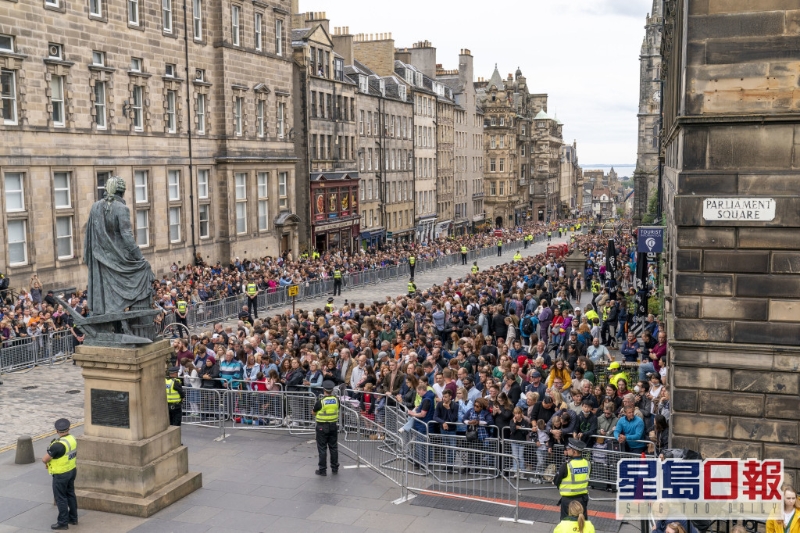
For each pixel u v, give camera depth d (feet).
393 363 62.59
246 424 64.80
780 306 45.16
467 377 56.70
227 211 160.66
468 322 91.40
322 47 208.64
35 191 112.88
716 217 45.34
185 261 149.69
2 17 106.11
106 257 48.03
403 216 281.95
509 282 116.78
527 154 478.18
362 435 60.34
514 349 72.08
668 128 93.66
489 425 51.72
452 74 382.42
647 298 106.52
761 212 44.73
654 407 53.16
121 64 131.34
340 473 54.44
